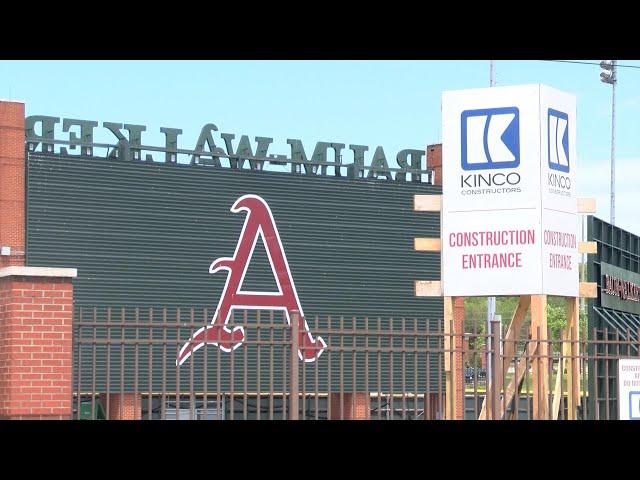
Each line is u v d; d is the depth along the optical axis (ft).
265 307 229.86
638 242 124.36
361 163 245.24
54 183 205.16
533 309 76.13
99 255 209.77
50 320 58.13
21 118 201.57
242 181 229.45
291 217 234.99
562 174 78.18
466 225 77.36
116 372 186.39
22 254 200.64
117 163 213.25
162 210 218.59
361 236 243.60
